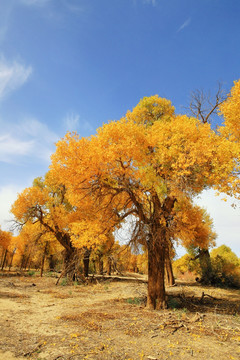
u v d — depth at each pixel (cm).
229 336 727
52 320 886
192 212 1734
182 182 1027
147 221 1188
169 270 2370
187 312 1055
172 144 1085
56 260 3953
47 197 2488
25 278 2628
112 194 1185
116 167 1066
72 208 2930
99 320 893
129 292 1706
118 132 1026
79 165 1035
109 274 3119
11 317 906
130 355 572
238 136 1043
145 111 1455
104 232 1207
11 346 603
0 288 1697
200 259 2733
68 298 1444
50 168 1095
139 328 796
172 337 716
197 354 588
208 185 1209
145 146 1125
